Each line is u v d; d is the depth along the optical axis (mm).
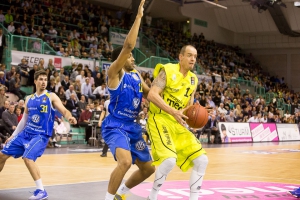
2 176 7113
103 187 6074
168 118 4480
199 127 4457
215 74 23688
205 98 18844
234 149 14609
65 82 15305
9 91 14023
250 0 24625
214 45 29141
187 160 4496
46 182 6523
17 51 15375
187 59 4465
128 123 4453
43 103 5363
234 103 21281
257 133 19656
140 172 4605
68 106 14266
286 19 27438
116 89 4344
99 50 19109
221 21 30609
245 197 5500
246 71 29297
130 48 4070
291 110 25953
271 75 31984
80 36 20375
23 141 5367
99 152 11891
